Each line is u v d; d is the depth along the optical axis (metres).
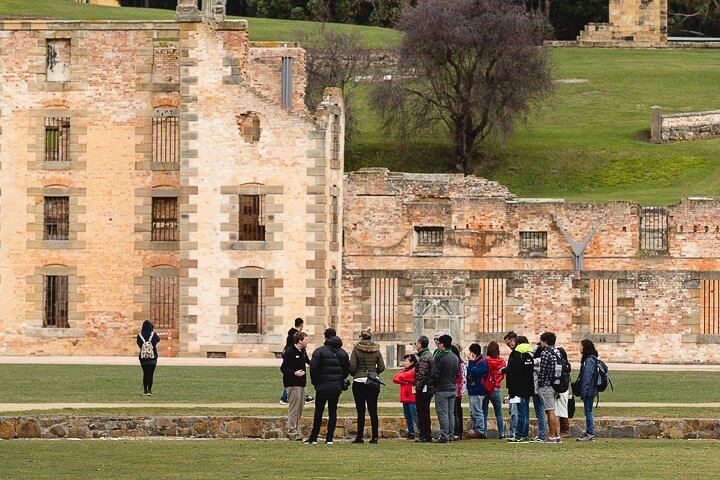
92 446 128.25
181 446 128.50
